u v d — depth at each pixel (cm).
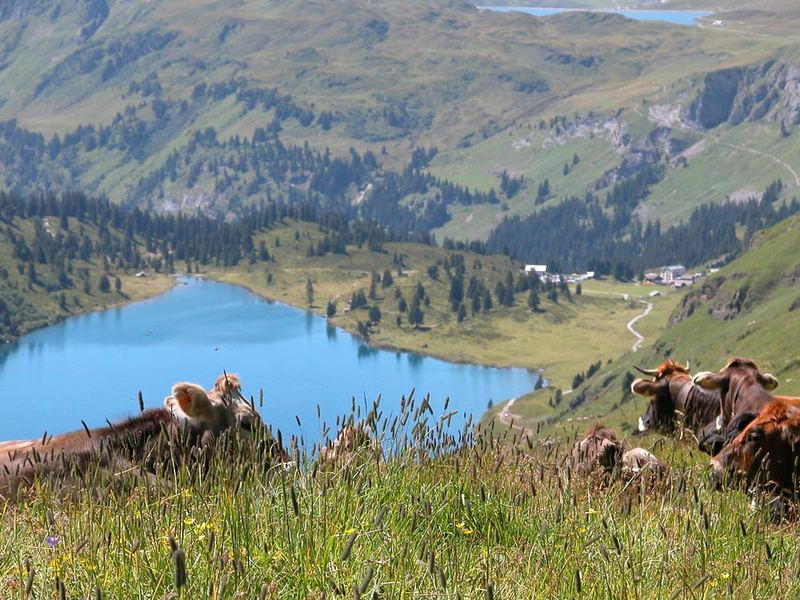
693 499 962
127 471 936
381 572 794
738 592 858
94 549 792
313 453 914
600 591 828
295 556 809
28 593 703
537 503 935
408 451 936
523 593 815
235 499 873
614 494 966
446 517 909
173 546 623
